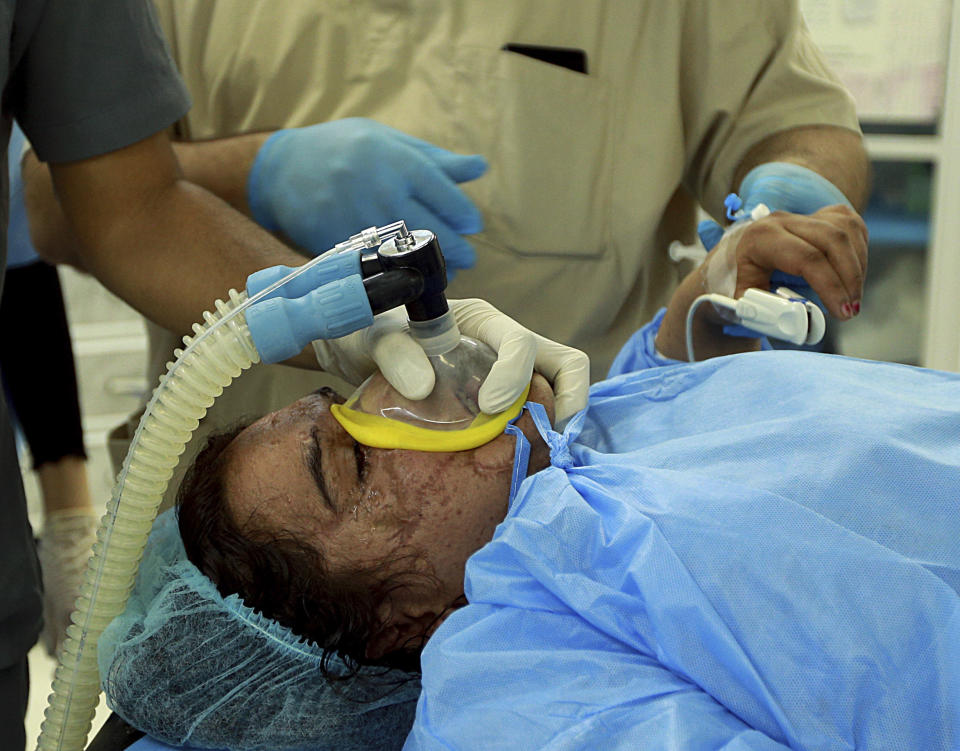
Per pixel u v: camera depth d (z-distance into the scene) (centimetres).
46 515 178
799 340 90
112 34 90
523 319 140
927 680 56
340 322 65
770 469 67
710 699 58
